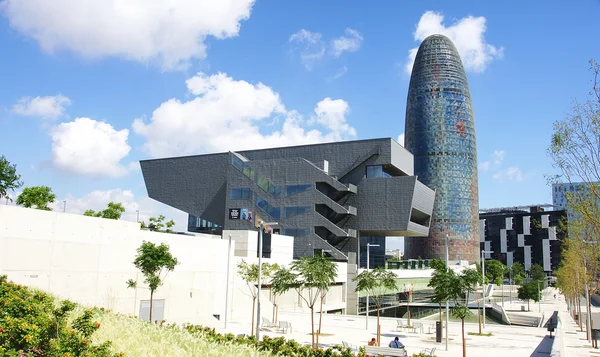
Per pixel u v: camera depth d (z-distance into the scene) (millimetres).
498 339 42531
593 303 130875
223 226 100500
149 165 111125
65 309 15406
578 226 45062
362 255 110938
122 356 13555
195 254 45156
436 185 198000
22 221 31516
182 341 17656
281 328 44125
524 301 124125
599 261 47562
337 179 96812
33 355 13047
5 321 13609
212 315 46594
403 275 88500
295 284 35781
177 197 106625
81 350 13430
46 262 32594
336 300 79312
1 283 22203
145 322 24000
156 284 34000
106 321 19906
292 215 89812
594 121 26125
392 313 87562
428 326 51750
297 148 101812
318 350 22391
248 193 93875
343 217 94062
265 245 69688
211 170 104312
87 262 35219
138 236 39375
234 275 50906
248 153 105875
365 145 95625
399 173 102562
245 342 22844
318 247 87062
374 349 28219
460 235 196000
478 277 37594
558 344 36031
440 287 35875
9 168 37062
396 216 90625
